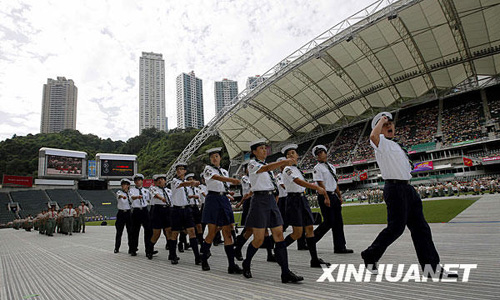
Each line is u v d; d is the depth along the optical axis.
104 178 47.78
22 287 4.05
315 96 38.38
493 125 31.34
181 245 6.98
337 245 5.03
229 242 4.17
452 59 30.42
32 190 43.25
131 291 3.40
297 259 4.76
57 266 5.66
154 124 140.62
